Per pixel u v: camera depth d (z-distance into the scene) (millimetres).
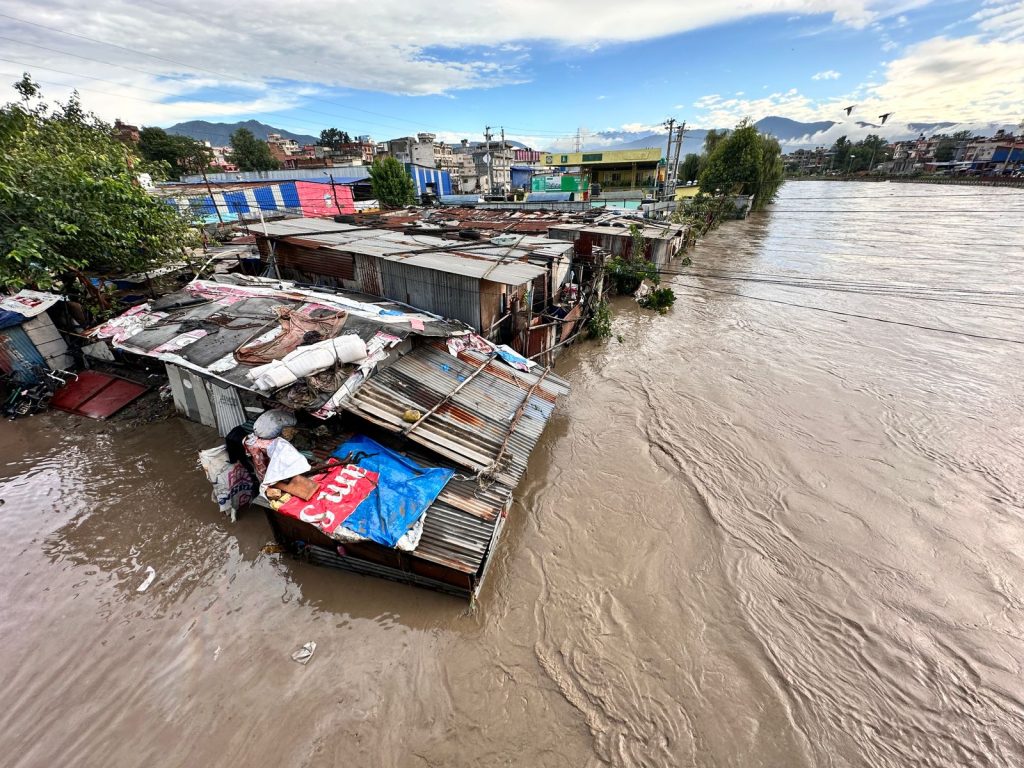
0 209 10648
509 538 8484
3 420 10914
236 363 8500
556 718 5742
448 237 18266
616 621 7004
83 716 5461
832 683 6281
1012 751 5582
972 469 10547
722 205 47531
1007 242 32438
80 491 8977
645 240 25109
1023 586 7715
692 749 5508
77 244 12070
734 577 7855
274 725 5465
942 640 6859
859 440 11633
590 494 9727
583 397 13695
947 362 15734
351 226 19297
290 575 7402
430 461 8211
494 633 6711
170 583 7191
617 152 47562
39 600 6832
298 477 7117
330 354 8094
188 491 8984
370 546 6953
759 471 10508
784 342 17828
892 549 8461
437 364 10352
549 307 16625
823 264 29094
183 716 5516
